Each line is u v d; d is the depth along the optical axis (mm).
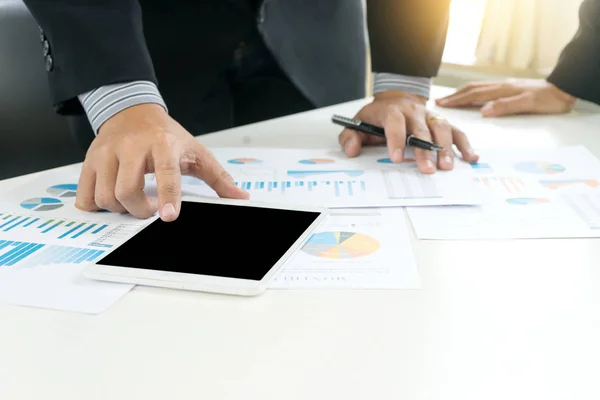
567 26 1825
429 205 623
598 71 953
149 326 421
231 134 898
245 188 674
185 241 525
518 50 1900
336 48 1205
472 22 1964
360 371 371
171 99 1112
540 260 511
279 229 551
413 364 377
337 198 643
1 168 1241
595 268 499
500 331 411
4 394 354
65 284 474
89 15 697
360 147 809
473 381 361
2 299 453
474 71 2008
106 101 690
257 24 1043
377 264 503
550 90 999
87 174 623
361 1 1260
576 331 411
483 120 958
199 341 403
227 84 1186
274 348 395
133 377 368
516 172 719
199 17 1058
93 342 403
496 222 584
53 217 600
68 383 363
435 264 505
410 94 943
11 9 1194
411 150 801
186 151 629
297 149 825
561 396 348
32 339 407
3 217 599
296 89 1198
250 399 347
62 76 709
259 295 457
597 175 703
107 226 579
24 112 1235
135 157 599
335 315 432
